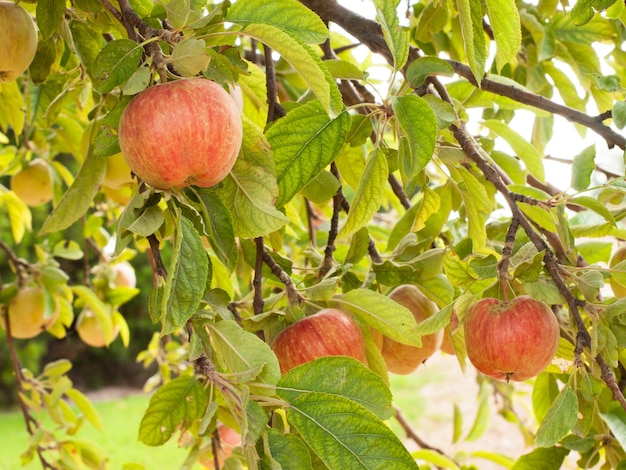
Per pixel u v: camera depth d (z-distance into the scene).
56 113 2.05
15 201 3.31
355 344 1.58
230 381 1.23
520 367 1.52
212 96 1.24
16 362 2.79
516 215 1.49
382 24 1.45
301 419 1.18
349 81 2.22
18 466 7.57
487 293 1.58
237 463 1.89
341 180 2.04
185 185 1.28
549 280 1.52
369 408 1.23
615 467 1.79
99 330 3.35
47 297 2.85
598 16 2.49
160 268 1.28
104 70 1.23
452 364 12.27
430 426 8.81
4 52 1.72
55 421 2.62
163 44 1.35
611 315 1.42
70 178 3.18
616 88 1.65
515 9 1.47
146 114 1.20
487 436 8.39
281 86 2.57
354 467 1.13
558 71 2.56
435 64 1.51
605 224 1.69
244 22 1.32
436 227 2.11
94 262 10.19
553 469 1.81
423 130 1.38
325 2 1.91
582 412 1.58
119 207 3.47
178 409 1.69
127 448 8.55
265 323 1.63
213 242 1.42
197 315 1.32
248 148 1.44
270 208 1.43
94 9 1.65
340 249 2.39
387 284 1.85
